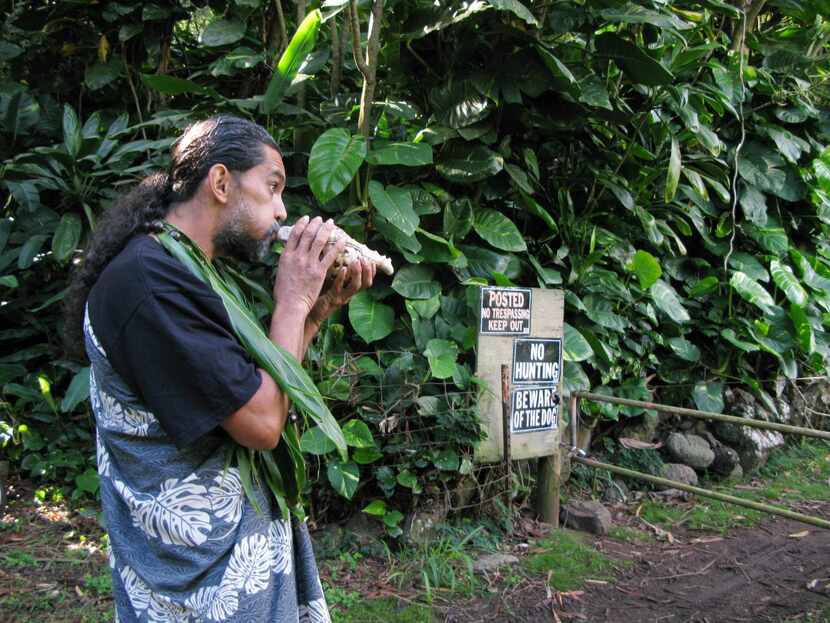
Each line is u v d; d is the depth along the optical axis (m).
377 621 2.74
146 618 1.30
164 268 1.25
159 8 4.25
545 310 3.65
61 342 3.93
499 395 3.53
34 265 4.02
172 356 1.21
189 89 3.66
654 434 4.89
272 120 3.86
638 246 5.04
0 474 3.59
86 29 4.41
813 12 5.42
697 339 5.30
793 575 3.31
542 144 4.32
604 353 4.32
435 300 3.70
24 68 4.69
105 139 3.91
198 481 1.29
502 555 3.30
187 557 1.28
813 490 4.57
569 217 4.29
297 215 3.65
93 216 3.89
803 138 5.80
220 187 1.36
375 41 3.44
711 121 5.20
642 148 4.32
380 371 3.43
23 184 3.77
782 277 5.18
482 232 3.86
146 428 1.27
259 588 1.35
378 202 3.36
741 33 4.80
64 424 3.76
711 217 5.42
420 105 4.13
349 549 3.24
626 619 2.86
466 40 3.73
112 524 1.33
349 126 3.71
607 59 4.03
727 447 4.80
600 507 3.86
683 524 3.93
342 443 1.35
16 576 2.88
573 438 3.81
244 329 1.29
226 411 1.22
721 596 3.09
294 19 4.45
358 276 1.53
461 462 3.42
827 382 5.75
